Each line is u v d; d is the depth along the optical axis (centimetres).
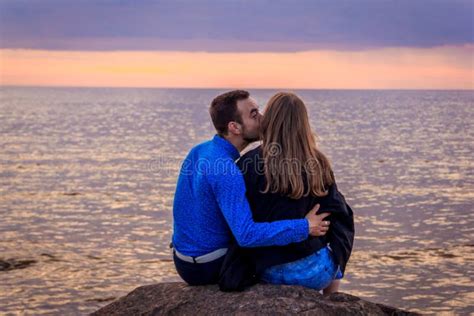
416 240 2533
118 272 2020
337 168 5634
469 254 2261
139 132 11238
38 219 3106
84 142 8875
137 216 3216
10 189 4288
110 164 6016
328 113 19788
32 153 7119
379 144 8619
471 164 6153
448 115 19525
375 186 4444
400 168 5706
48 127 12275
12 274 1981
